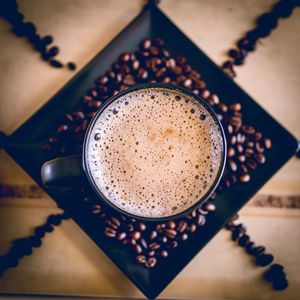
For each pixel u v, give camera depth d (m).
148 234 0.27
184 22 0.29
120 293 0.28
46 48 0.28
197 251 0.26
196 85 0.27
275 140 0.27
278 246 0.28
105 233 0.26
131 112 0.24
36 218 0.28
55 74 0.29
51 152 0.26
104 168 0.24
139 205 0.24
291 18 0.29
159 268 0.26
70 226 0.28
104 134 0.24
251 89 0.29
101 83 0.27
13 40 0.29
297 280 0.28
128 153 0.24
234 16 0.29
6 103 0.28
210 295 0.28
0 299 0.28
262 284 0.28
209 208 0.26
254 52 0.29
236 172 0.27
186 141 0.24
